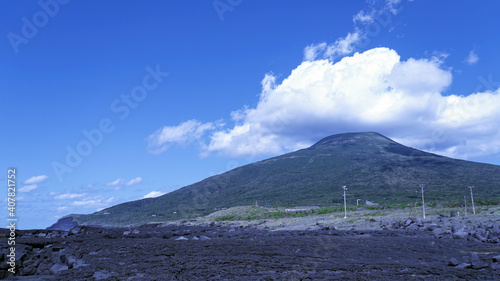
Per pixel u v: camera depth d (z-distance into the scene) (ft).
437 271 78.33
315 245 125.39
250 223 334.65
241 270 84.79
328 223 251.39
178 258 103.76
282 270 83.87
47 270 88.07
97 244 138.41
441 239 135.74
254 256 105.81
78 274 82.12
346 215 305.12
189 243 144.36
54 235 182.80
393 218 250.57
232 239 164.35
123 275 80.94
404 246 117.39
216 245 134.92
